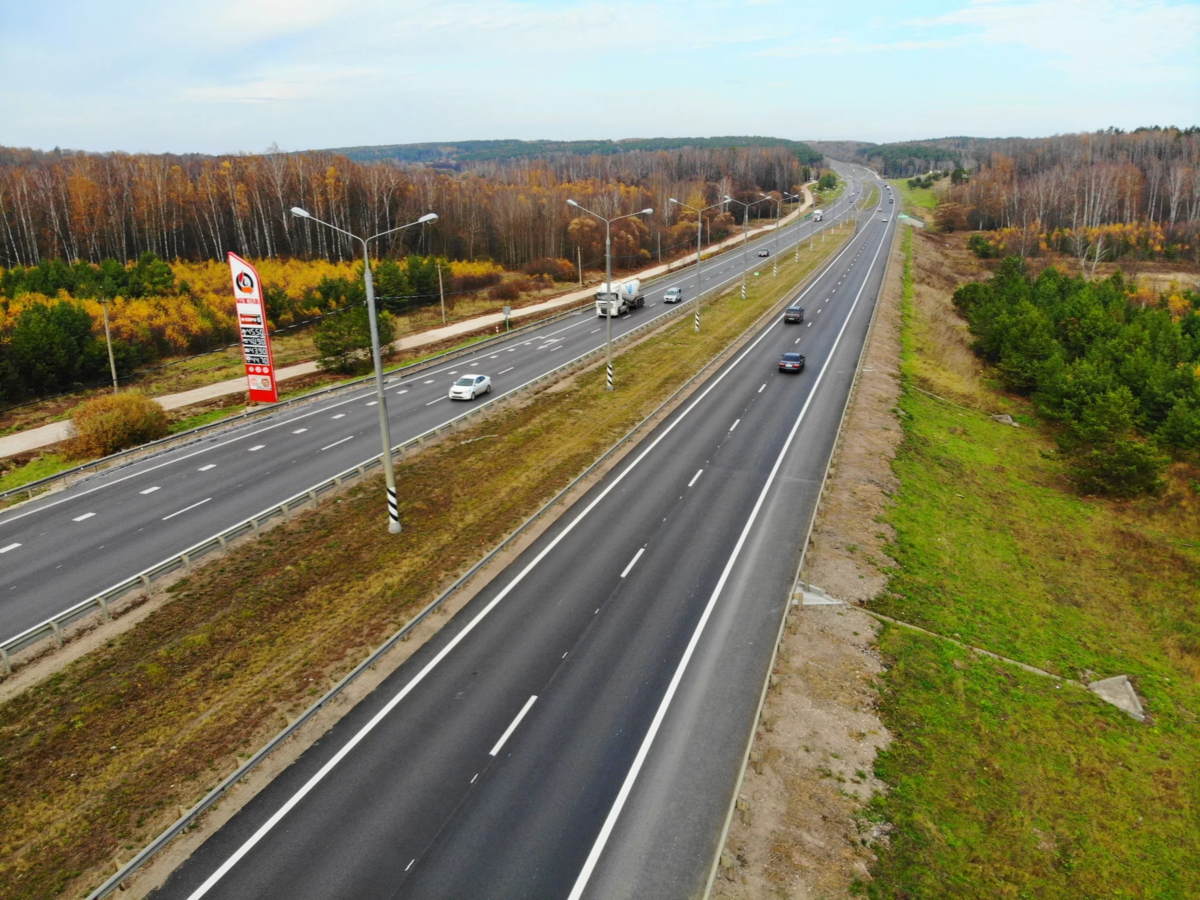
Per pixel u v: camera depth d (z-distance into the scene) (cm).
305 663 2197
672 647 2253
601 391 5050
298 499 3291
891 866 1533
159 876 1495
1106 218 14612
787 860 1521
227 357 6881
